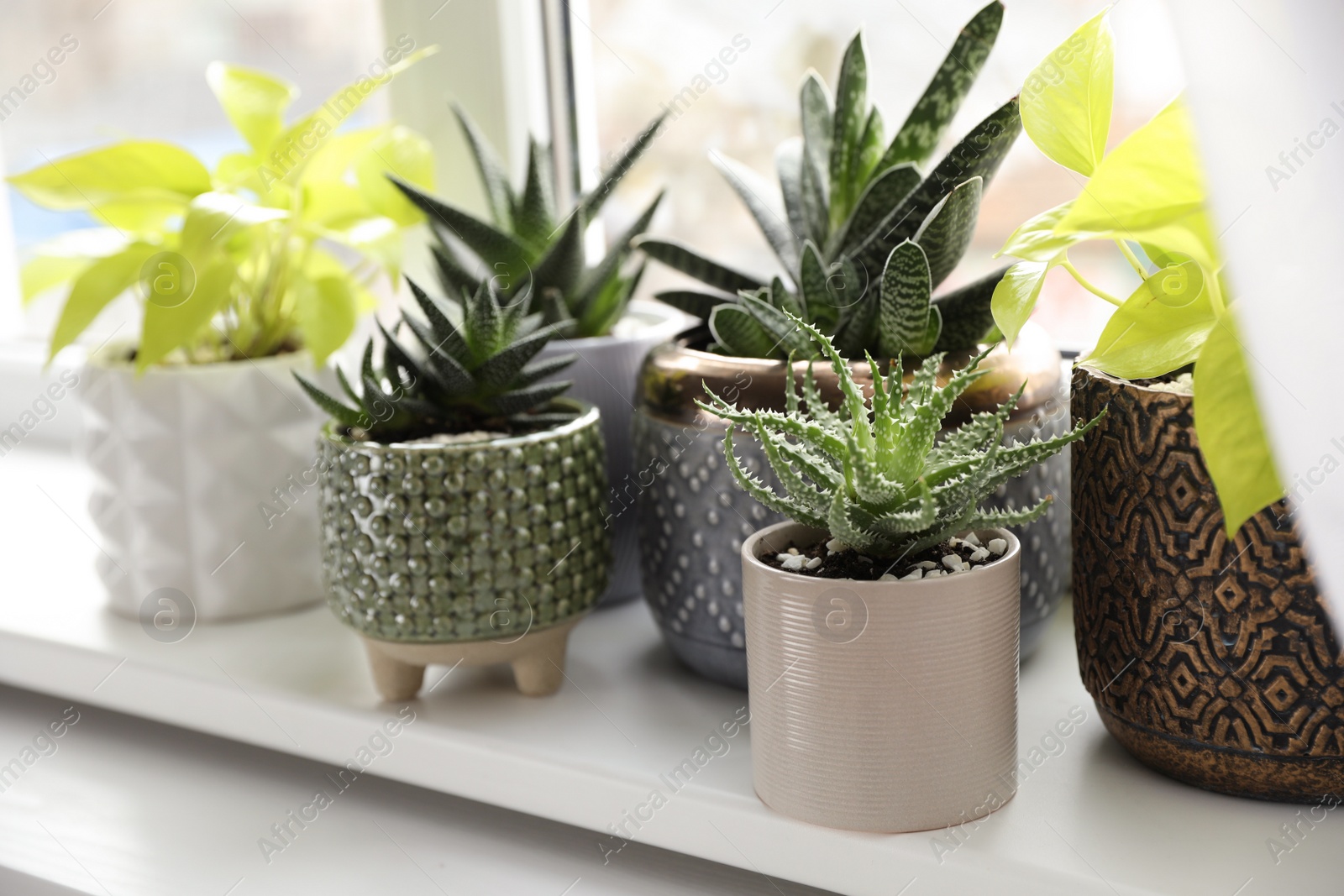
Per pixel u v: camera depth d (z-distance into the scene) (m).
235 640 0.69
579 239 0.68
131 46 0.98
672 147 0.84
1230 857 0.44
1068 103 0.47
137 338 0.74
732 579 0.56
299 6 0.91
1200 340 0.44
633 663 0.65
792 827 0.47
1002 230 0.75
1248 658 0.45
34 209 1.07
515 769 0.55
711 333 0.64
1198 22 0.34
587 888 0.53
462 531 0.55
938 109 0.55
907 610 0.44
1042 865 0.44
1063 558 0.59
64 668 0.68
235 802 0.62
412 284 0.57
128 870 0.55
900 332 0.51
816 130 0.61
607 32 0.85
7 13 1.02
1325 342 0.35
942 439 0.51
